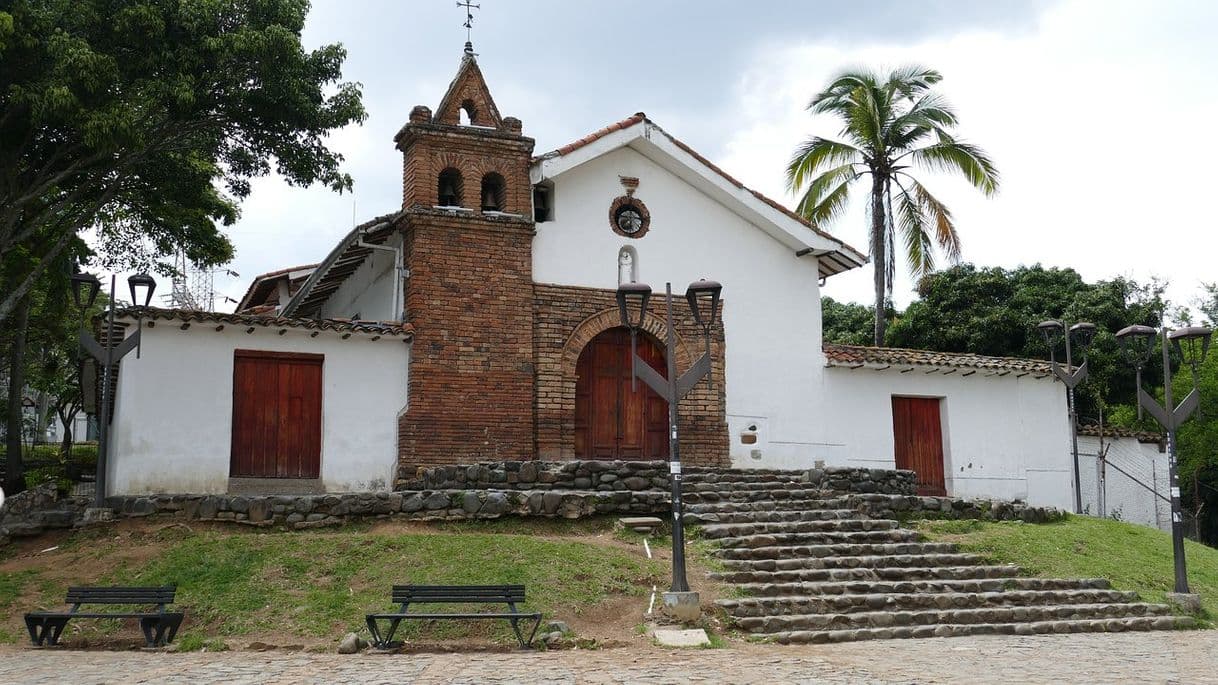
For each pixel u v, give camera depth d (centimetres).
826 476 1800
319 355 1786
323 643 1135
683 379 1330
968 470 2230
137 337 1542
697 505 1623
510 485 1608
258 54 1686
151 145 1797
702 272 2089
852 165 2836
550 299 1938
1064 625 1391
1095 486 2475
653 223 2064
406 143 1925
